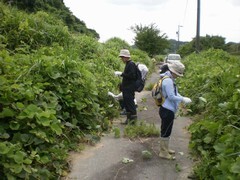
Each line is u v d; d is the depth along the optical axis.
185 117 7.96
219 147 4.23
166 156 5.11
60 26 11.16
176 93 5.00
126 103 7.00
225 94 6.51
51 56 7.04
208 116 6.38
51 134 4.72
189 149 5.56
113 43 20.48
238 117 5.08
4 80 4.67
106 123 6.71
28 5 21.02
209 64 12.70
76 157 5.07
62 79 6.24
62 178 4.32
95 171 4.59
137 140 5.98
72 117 5.98
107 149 5.47
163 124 5.02
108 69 11.00
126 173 4.54
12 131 4.38
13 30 9.20
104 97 7.82
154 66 27.58
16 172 3.60
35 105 4.68
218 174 3.86
